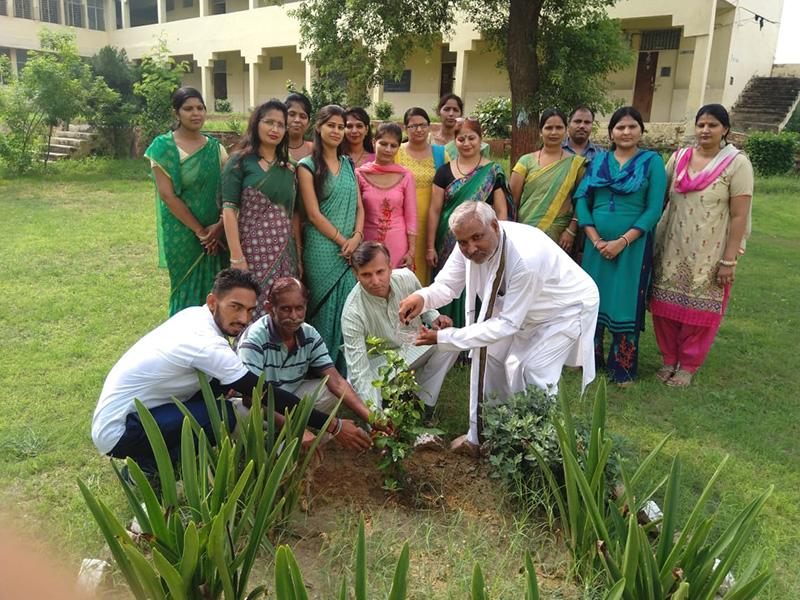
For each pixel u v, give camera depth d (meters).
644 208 4.36
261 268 3.79
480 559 2.60
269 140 3.71
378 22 10.12
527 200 4.76
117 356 4.59
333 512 2.89
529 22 9.32
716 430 3.85
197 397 2.94
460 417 3.90
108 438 2.77
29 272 6.71
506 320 3.10
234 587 2.08
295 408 2.67
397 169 4.25
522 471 2.92
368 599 2.35
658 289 4.55
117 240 8.23
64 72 14.55
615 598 1.77
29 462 3.18
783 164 14.37
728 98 17.03
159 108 15.66
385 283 3.34
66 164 15.32
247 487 2.48
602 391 2.46
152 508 1.97
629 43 16.95
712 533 2.83
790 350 5.28
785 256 8.57
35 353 4.59
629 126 4.34
